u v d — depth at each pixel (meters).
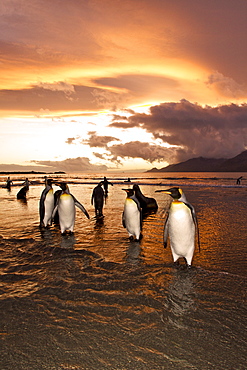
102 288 4.89
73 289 4.85
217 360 3.12
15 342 3.42
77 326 3.75
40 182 52.78
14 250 7.04
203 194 23.95
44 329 3.68
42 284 5.05
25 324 3.80
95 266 5.95
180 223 5.68
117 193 25.19
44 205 9.52
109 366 3.03
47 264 6.07
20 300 4.46
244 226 9.80
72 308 4.21
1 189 33.03
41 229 9.45
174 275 5.46
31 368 2.99
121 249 7.18
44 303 4.36
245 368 3.00
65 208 8.38
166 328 3.71
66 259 6.38
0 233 8.84
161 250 7.09
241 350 3.28
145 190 29.45
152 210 14.19
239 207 14.90
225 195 22.78
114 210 13.98
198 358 3.15
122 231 9.20
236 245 7.43
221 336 3.53
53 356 3.18
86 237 8.38
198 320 3.88
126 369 2.99
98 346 3.35
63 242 7.80
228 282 5.10
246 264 6.01
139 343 3.41
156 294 4.66
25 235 8.59
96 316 3.99
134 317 3.97
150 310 4.15
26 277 5.38
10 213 13.15
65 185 8.68
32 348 3.31
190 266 5.91
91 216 12.16
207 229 9.36
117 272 5.62
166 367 3.02
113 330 3.66
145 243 7.75
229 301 4.40
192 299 4.48
